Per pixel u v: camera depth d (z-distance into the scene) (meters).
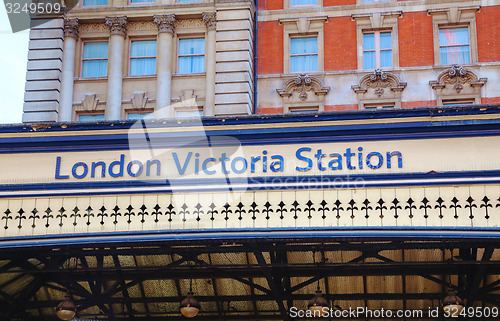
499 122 17.94
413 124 18.17
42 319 23.16
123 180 18.67
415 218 17.62
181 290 22.59
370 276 21.69
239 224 18.11
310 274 21.52
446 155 17.95
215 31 31.02
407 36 30.45
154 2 31.69
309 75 30.45
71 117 31.16
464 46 30.31
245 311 22.97
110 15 31.59
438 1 30.44
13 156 19.05
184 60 31.42
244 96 29.89
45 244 18.38
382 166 18.08
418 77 30.06
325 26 30.97
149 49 31.66
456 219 17.52
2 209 18.69
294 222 17.95
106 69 31.64
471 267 20.64
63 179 18.83
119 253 19.06
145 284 22.47
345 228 17.73
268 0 31.53
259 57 31.03
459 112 18.08
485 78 29.64
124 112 31.05
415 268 21.00
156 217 18.36
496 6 30.27
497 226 17.36
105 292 21.48
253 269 21.45
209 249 18.91
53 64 31.19
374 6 30.75
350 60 30.56
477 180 17.64
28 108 30.88
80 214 18.53
